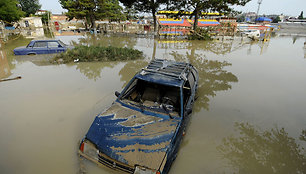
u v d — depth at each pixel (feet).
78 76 26.48
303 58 43.27
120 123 10.69
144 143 9.43
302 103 20.36
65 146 12.32
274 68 33.91
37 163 10.79
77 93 20.54
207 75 29.12
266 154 12.67
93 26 107.96
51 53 38.42
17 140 12.69
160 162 8.62
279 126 16.10
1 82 23.32
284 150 13.15
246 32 86.94
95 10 105.70
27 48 36.83
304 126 16.22
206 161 11.72
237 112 18.10
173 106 12.51
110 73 28.35
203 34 77.92
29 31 99.40
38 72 27.81
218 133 14.69
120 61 36.50
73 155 11.55
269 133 15.06
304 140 14.39
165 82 12.81
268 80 27.40
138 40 72.64
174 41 71.61
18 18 80.84
